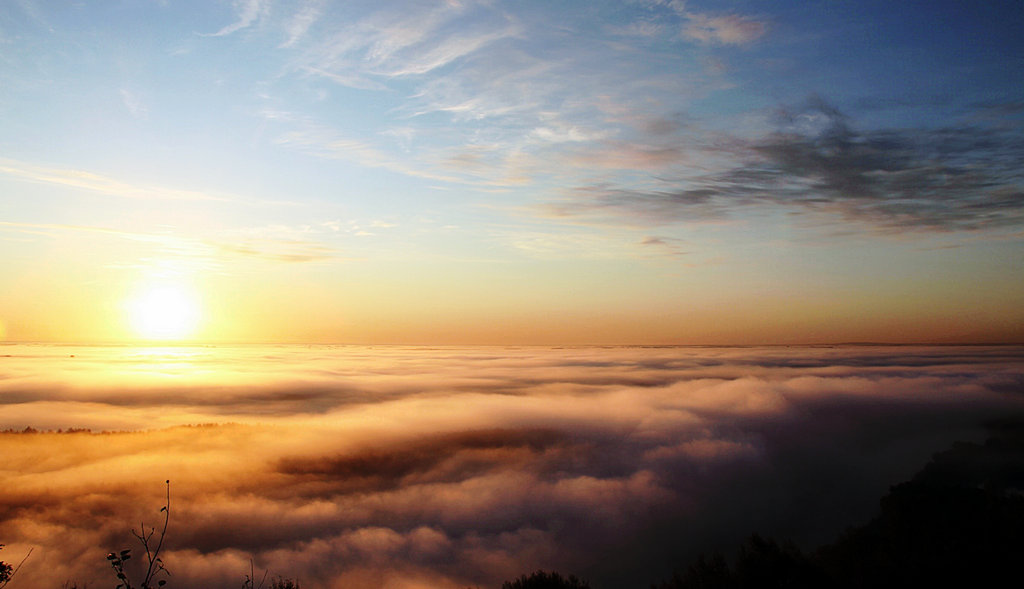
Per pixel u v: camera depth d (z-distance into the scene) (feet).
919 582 56.85
